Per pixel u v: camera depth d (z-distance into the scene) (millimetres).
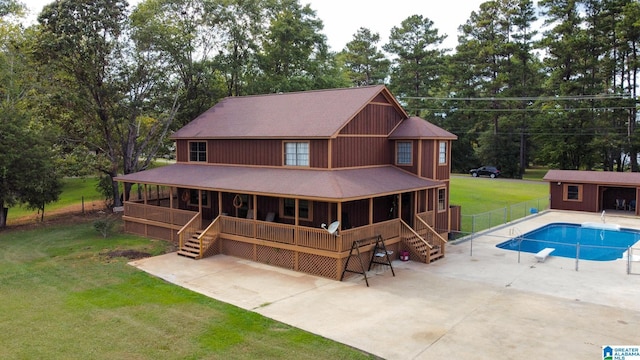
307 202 21812
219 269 19094
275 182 20453
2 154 25391
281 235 19375
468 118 64125
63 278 17609
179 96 33594
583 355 11281
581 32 50344
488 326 13117
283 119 23547
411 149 23672
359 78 72000
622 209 35750
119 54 30562
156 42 31500
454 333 12633
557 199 36094
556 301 15273
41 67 31359
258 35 42062
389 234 20391
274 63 42969
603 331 12734
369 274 18547
